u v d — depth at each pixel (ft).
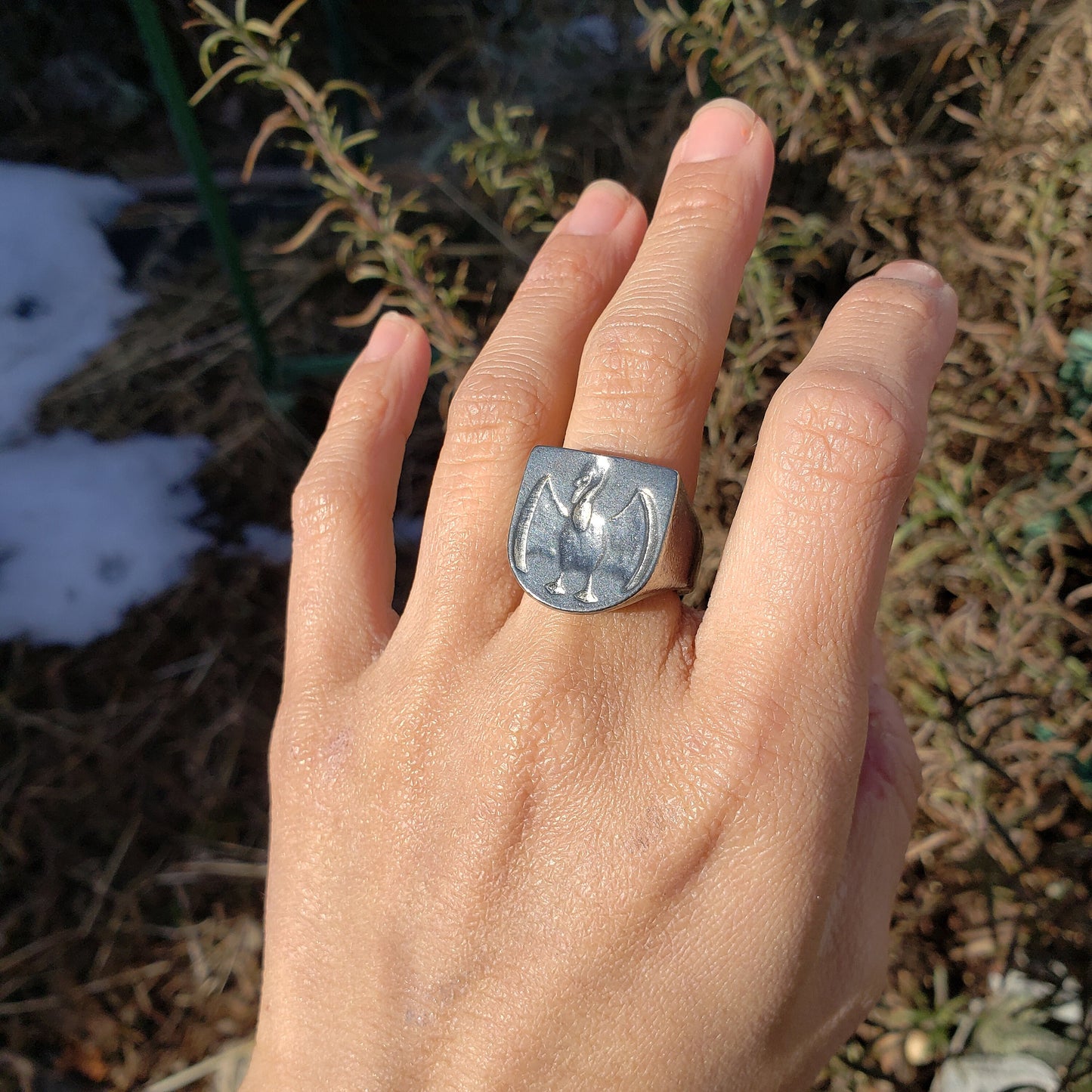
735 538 0.39
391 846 0.42
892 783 0.43
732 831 0.37
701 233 0.44
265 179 1.12
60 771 0.85
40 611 0.91
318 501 0.49
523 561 0.40
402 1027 0.40
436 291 0.64
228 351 1.03
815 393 0.38
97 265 1.08
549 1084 0.38
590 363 0.43
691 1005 0.37
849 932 0.40
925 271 0.42
